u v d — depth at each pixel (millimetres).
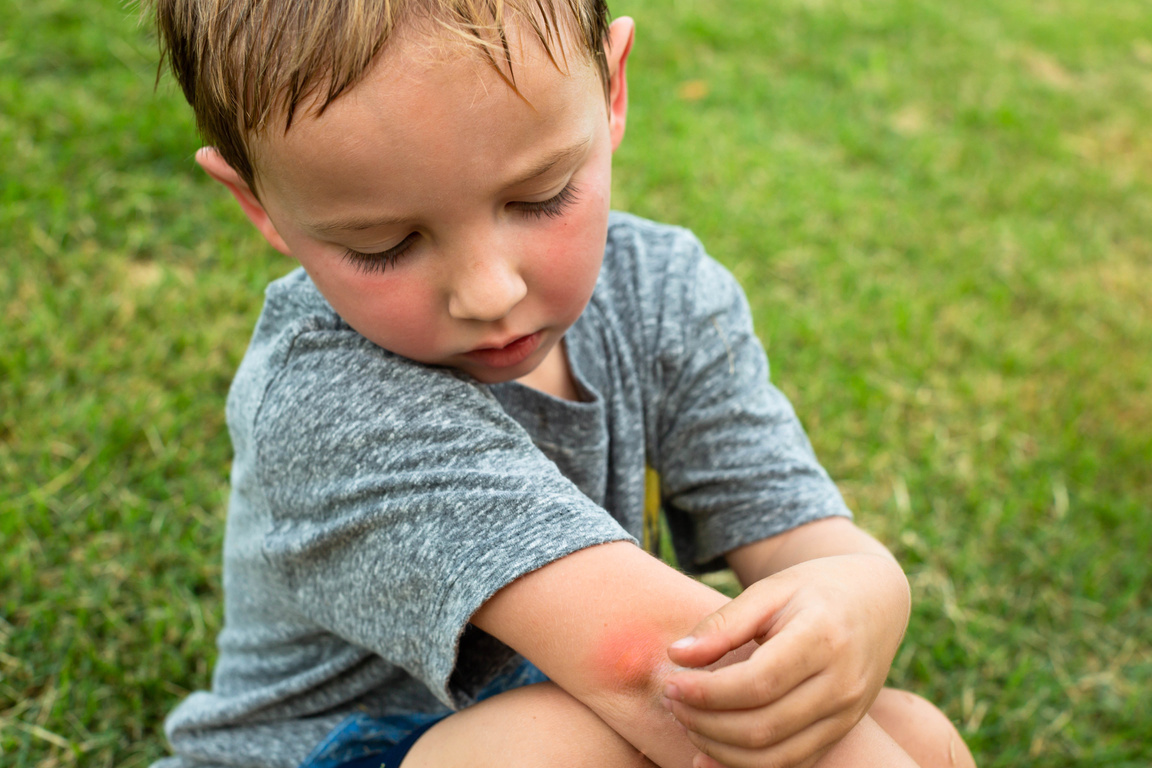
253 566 695
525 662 724
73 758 824
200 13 568
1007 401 1266
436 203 553
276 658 725
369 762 675
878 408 1229
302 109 540
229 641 754
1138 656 990
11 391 1071
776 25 2244
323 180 551
